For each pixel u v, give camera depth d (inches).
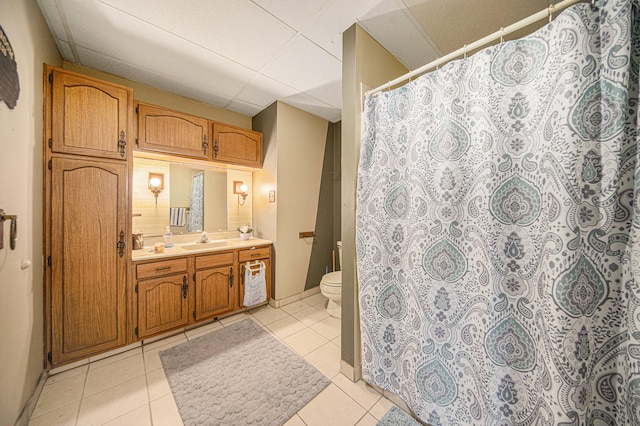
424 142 47.2
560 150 31.9
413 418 49.2
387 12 56.4
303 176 117.7
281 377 60.7
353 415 49.9
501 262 38.2
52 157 59.1
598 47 30.2
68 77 61.4
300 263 116.8
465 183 42.3
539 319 34.3
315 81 89.5
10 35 41.7
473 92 41.1
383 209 53.9
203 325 88.9
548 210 33.3
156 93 93.6
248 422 48.0
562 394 30.6
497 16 58.1
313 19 59.1
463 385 41.9
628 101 29.3
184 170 102.4
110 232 67.7
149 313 74.7
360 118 59.9
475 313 40.6
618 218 29.7
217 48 70.6
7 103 41.0
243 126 121.0
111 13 57.2
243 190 120.2
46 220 58.4
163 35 65.1
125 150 70.2
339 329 86.2
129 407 51.4
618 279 29.9
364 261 56.6
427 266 46.6
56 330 59.7
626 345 28.6
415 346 48.4
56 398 53.2
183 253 81.9
